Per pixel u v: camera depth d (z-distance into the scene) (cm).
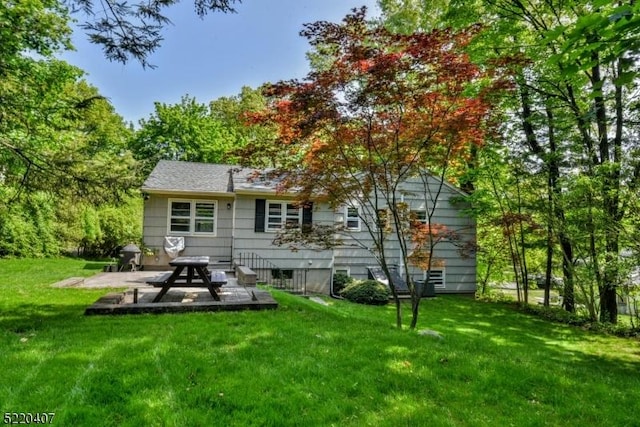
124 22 436
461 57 531
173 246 1167
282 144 621
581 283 1003
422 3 1469
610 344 770
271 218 1203
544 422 288
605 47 255
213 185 1232
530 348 690
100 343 403
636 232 834
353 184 668
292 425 267
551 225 988
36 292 735
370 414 285
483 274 1540
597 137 996
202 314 562
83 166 619
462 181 1301
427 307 1108
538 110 1081
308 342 436
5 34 607
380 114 566
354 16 510
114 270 1116
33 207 646
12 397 279
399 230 693
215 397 295
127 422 257
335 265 1277
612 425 291
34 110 741
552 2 955
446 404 309
